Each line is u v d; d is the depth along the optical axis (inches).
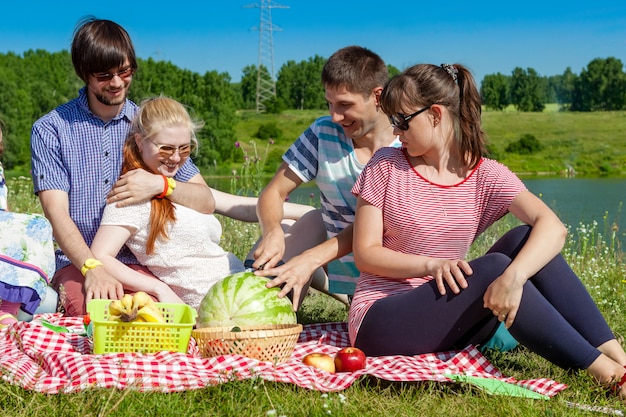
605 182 1766.7
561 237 156.4
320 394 142.0
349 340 189.5
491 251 165.8
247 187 423.8
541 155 3218.5
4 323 180.1
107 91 201.8
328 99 195.2
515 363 174.7
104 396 129.6
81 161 207.2
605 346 152.6
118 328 154.4
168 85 3097.9
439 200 169.2
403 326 160.7
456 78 167.9
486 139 171.8
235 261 204.8
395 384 150.0
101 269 186.5
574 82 5280.5
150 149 193.2
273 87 5167.3
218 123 3120.1
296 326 164.4
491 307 149.7
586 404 139.3
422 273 160.4
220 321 167.8
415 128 165.8
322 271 223.3
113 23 201.8
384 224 172.4
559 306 155.9
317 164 207.2
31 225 186.1
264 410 132.7
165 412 128.7
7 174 1344.7
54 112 209.5
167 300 189.8
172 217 191.6
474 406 138.9
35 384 136.3
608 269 319.3
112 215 190.7
